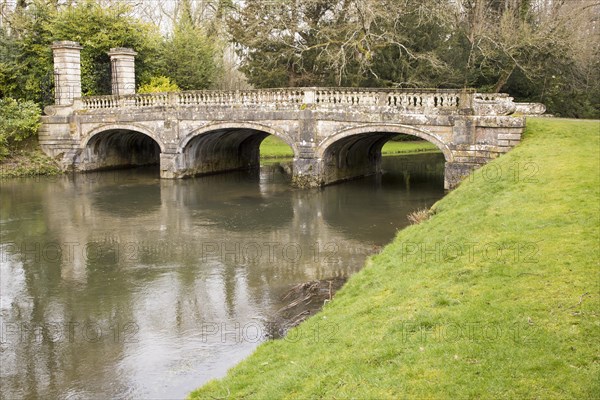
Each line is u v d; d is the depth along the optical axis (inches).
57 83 1325.0
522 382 255.4
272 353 373.1
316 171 1069.1
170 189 1117.1
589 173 566.9
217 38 1972.2
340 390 281.3
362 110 990.4
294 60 1612.9
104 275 617.6
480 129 880.3
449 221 548.4
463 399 251.1
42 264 657.6
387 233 757.3
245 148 1443.2
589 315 300.7
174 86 1475.1
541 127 841.5
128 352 438.3
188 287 574.6
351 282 482.9
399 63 1525.6
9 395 381.7
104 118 1264.8
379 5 1425.9
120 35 1456.7
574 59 1485.0
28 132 1314.0
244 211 916.6
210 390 340.8
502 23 1457.9
